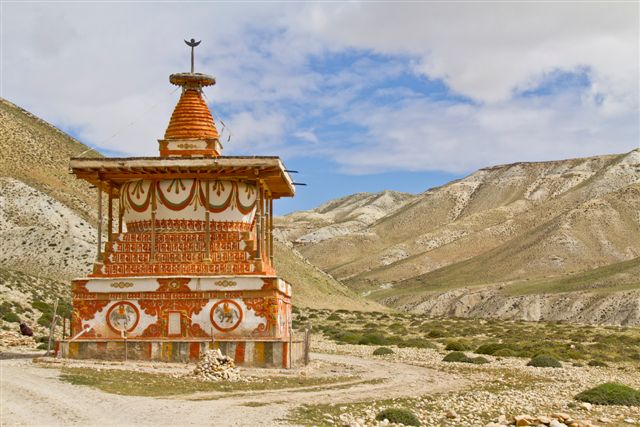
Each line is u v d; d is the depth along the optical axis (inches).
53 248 4328.3
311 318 4234.7
